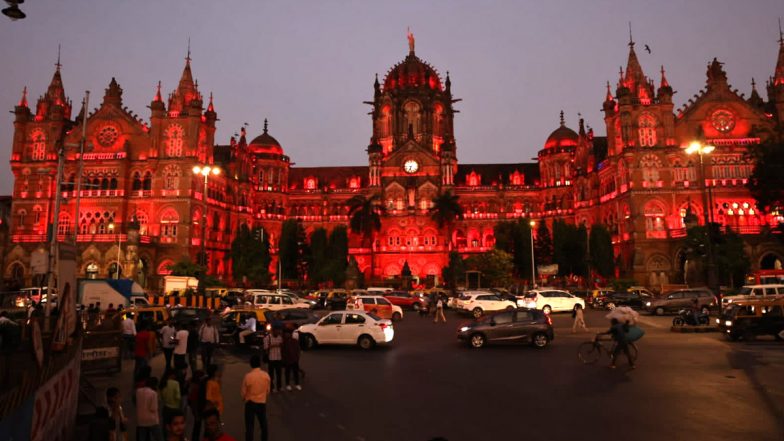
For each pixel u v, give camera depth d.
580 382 20.59
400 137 121.69
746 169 82.81
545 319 31.08
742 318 31.83
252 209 110.94
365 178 123.25
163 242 86.12
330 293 66.12
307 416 16.17
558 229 85.25
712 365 23.78
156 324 32.91
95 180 91.00
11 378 10.05
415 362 25.95
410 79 125.75
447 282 92.94
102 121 92.88
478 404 17.38
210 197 95.50
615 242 89.56
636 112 85.56
